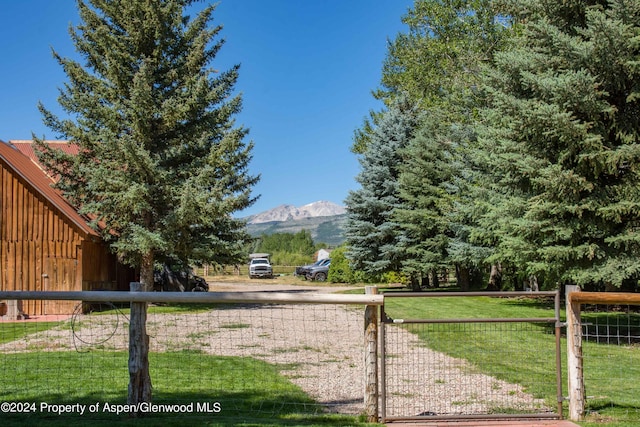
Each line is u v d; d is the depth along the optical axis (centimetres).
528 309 1855
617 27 1071
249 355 998
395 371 859
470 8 2864
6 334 1250
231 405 648
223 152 1991
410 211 2739
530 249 1270
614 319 1579
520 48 1428
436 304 2064
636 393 726
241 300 574
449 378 812
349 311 1895
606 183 1228
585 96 1120
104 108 1877
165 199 1952
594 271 1187
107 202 1869
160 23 1958
